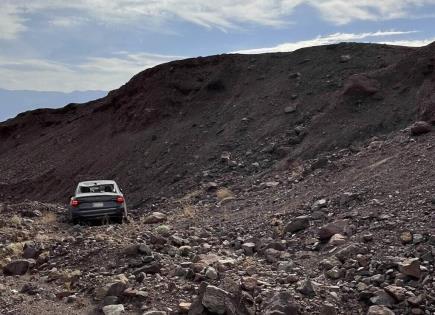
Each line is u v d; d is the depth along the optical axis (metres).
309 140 24.56
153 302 6.88
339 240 9.38
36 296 7.47
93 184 16.73
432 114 18.25
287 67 38.91
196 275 7.62
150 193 28.62
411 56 27.12
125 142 40.44
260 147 27.75
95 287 7.59
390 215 10.04
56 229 14.87
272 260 9.23
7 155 57.03
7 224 14.68
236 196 18.53
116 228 14.02
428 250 7.97
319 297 6.92
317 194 13.98
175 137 35.66
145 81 45.72
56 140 52.41
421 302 6.55
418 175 12.22
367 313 6.41
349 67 34.59
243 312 6.28
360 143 21.47
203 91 40.94
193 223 14.54
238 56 43.50
